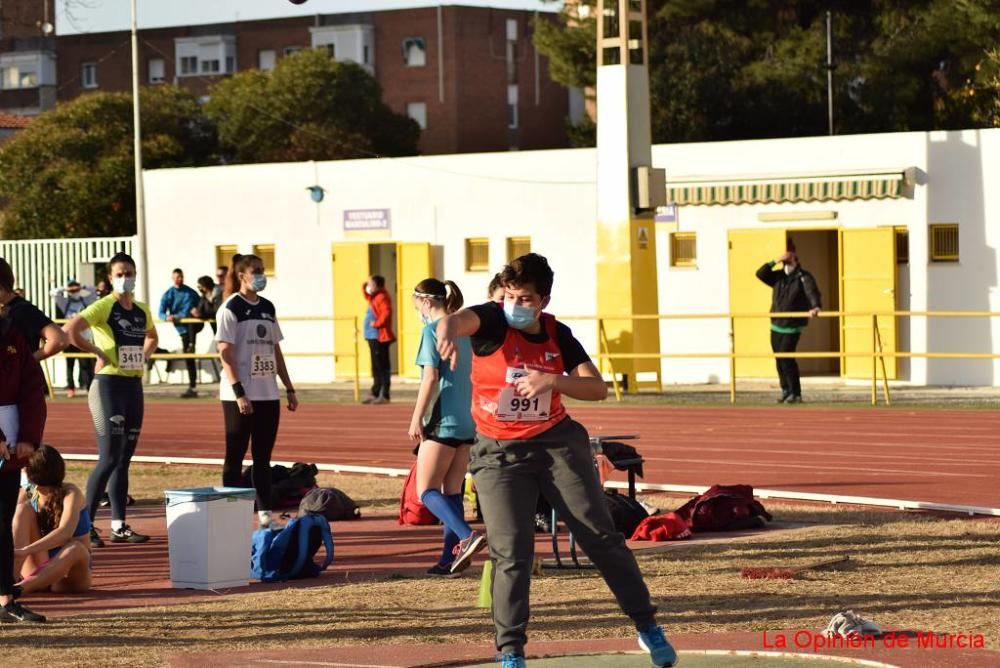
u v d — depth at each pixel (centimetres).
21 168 9588
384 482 2909
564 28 8512
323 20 13775
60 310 5325
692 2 8056
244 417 2227
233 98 10894
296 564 1886
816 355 4144
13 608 1606
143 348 2211
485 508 1291
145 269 5894
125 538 2219
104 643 1498
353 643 1480
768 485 2662
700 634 1482
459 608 1655
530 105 13500
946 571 1809
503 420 1284
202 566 1820
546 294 1295
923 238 4738
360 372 5606
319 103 10944
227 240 5788
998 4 7206
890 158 4772
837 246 5266
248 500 1866
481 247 5375
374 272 5900
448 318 1267
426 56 13350
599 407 4259
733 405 4203
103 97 10056
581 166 5191
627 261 4659
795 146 4894
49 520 1828
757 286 4947
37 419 1595
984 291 4672
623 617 1574
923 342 4756
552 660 1377
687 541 2094
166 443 3719
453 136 13250
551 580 1817
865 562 1891
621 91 4669
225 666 1377
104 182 9219
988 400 4184
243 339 2219
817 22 7881
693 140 8106
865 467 2888
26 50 14500
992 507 2317
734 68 8056
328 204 5597
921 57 7494
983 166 4656
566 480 1290
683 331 5066
